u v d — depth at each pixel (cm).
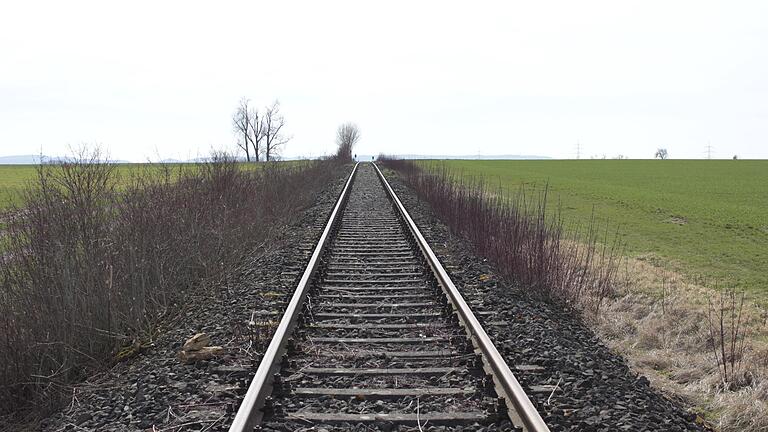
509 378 433
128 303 646
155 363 539
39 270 567
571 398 447
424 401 436
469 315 604
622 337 691
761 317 775
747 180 4556
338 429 390
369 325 631
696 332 701
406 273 904
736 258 1311
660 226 1884
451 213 1505
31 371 498
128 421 421
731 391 522
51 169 707
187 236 878
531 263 853
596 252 1236
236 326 619
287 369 491
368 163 7600
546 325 658
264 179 1592
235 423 362
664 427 412
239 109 8425
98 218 705
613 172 5725
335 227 1391
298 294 683
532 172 5597
